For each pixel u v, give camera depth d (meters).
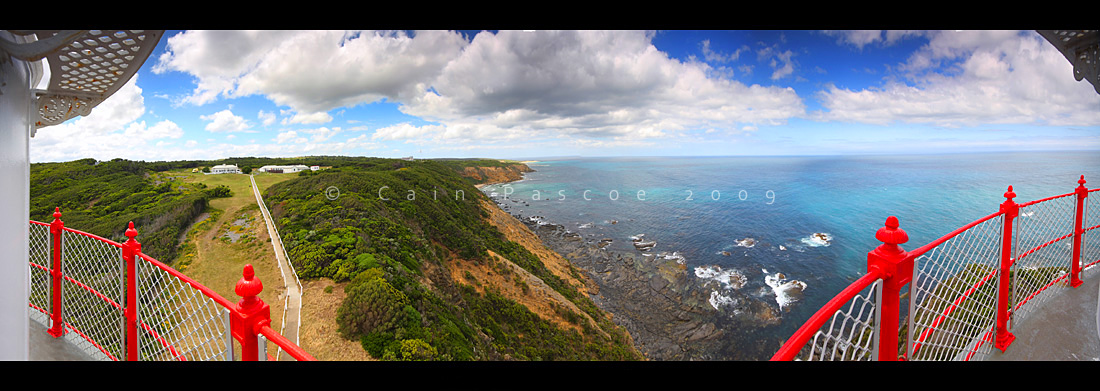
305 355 1.44
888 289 1.74
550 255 43.06
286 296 18.53
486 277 31.05
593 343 23.89
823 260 36.72
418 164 90.06
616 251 43.47
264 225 34.50
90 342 3.40
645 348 24.67
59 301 3.65
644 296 31.22
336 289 18.84
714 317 26.58
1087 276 3.88
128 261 2.81
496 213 59.84
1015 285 3.07
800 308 26.80
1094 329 3.11
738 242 44.78
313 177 54.66
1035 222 3.41
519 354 20.64
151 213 34.66
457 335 17.80
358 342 14.61
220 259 26.78
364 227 28.83
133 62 1.77
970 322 2.72
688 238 47.84
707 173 155.75
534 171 184.88
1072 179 77.25
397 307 16.33
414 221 35.91
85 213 38.41
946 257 2.31
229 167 75.56
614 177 144.50
